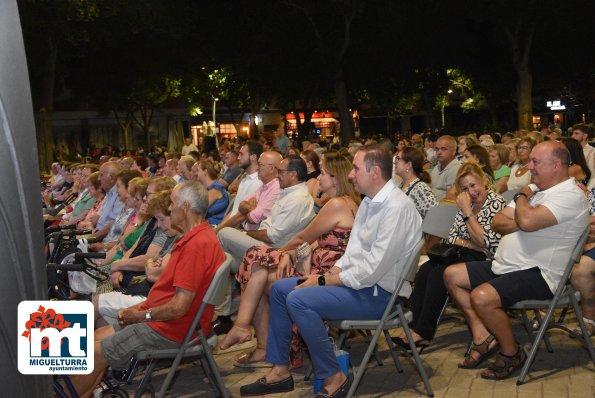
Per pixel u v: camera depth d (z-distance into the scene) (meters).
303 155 9.83
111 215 9.43
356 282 4.93
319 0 33.94
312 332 4.93
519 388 5.11
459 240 6.21
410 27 35.41
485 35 39.47
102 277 6.21
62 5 25.44
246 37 37.62
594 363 5.25
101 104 44.50
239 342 5.92
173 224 5.01
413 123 79.62
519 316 7.14
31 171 1.91
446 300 5.98
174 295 4.75
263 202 7.48
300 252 5.80
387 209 4.95
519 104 36.03
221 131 65.12
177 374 6.00
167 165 13.16
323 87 41.28
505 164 10.17
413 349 5.08
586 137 10.30
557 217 5.11
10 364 1.99
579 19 35.56
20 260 1.92
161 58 40.03
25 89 1.89
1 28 1.84
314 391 5.16
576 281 5.94
